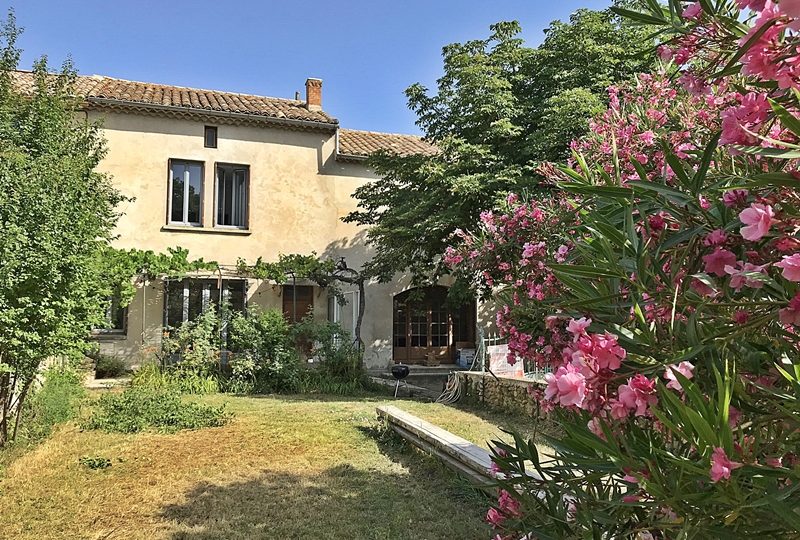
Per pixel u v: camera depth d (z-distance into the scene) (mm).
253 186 15516
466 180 10609
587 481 1680
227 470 6156
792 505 1077
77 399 9578
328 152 16281
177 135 14953
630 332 1429
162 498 5258
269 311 13836
